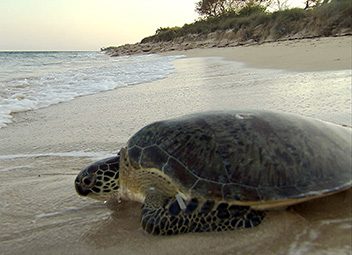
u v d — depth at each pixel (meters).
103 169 1.50
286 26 15.36
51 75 7.99
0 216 1.60
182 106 3.75
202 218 1.32
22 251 1.33
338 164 1.44
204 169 1.34
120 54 27.95
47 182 1.96
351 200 1.49
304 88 4.13
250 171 1.33
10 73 9.05
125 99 4.46
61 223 1.51
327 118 2.75
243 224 1.32
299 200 1.33
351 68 5.45
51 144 2.66
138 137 1.50
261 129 1.44
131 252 1.27
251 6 24.11
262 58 9.01
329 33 12.60
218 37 20.92
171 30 30.08
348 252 1.19
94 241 1.36
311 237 1.27
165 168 1.36
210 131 1.42
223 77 5.99
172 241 1.29
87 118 3.48
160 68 9.05
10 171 2.15
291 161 1.38
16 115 3.72
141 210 1.51
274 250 1.22
